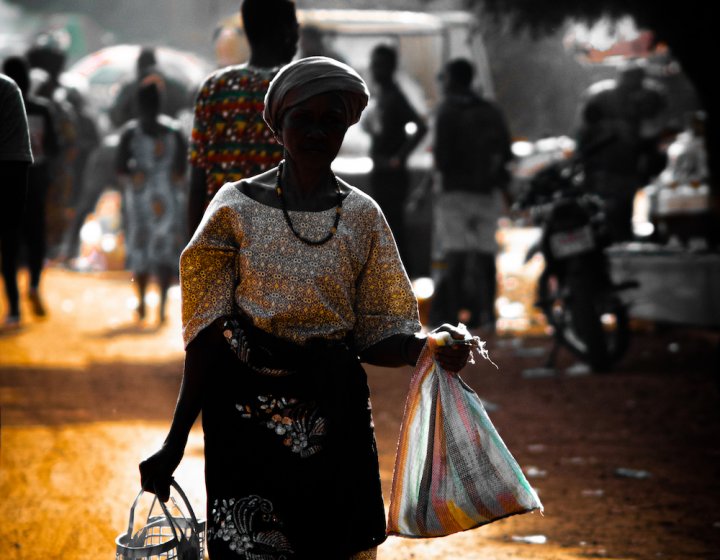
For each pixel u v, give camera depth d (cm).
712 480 1304
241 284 684
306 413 679
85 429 1521
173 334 2427
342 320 691
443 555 1029
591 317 1959
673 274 2262
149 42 9319
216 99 1038
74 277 3347
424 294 2897
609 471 1339
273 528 674
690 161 2514
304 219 681
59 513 1141
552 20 2214
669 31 2142
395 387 1900
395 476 693
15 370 1955
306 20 3128
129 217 2517
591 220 1975
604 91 2756
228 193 689
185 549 676
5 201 880
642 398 1781
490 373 2006
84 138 3572
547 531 1102
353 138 2772
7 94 874
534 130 5797
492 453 676
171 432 686
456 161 2389
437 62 3156
